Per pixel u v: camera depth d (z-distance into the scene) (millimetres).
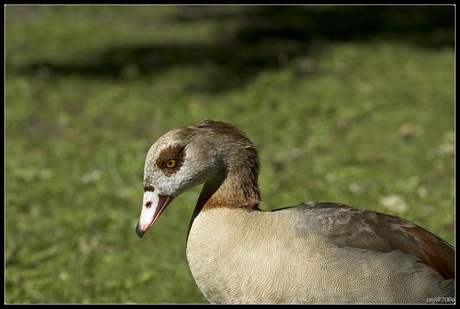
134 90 15133
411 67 15734
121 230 9016
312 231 4969
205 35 20547
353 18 21859
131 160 11281
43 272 7953
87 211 9547
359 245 4930
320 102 13477
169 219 9164
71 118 13625
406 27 20188
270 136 12109
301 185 10000
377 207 8930
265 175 10375
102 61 17781
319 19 21969
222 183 5391
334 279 4789
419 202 8969
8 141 12383
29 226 9148
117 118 13539
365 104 13164
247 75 16031
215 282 5141
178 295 7445
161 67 17078
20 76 16141
